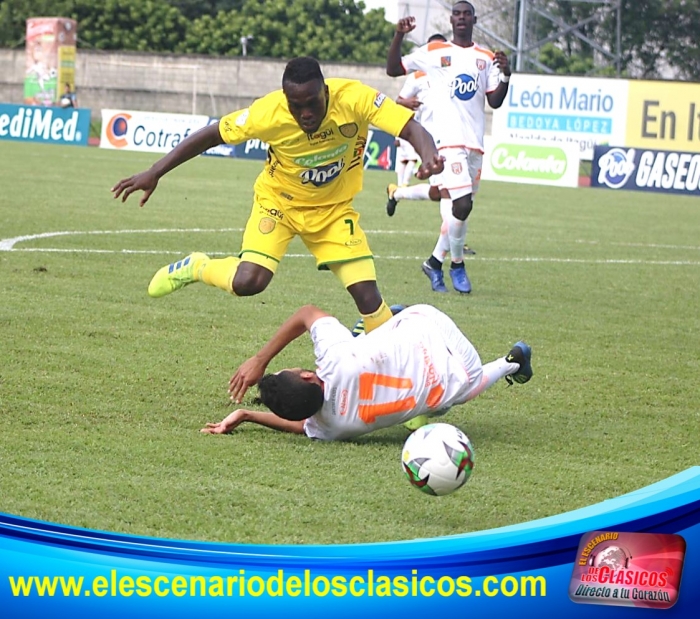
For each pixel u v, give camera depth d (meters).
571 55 100.81
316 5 118.31
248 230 14.68
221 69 107.50
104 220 33.75
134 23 118.81
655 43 101.62
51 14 117.56
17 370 14.99
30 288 21.14
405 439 13.04
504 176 71.94
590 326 21.06
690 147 77.38
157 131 79.31
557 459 12.58
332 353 12.33
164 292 14.91
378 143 75.44
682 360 18.45
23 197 38.91
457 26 24.34
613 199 59.56
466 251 31.94
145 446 12.16
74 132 83.06
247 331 18.56
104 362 15.79
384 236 35.31
